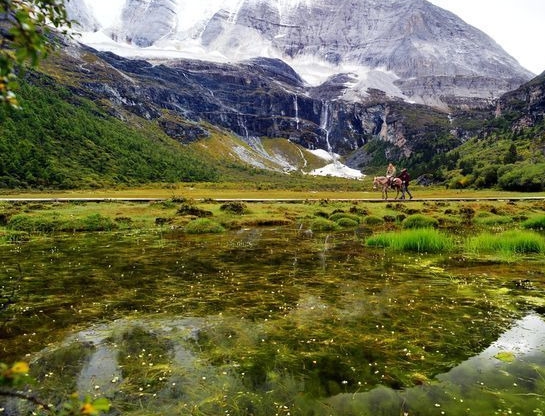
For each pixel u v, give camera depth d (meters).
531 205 44.91
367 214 38.94
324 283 15.19
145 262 19.03
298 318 11.47
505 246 21.44
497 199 53.66
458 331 10.56
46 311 12.03
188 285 14.89
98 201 44.66
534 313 11.93
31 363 8.78
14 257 20.14
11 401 7.33
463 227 32.28
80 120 142.75
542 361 8.93
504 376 8.28
